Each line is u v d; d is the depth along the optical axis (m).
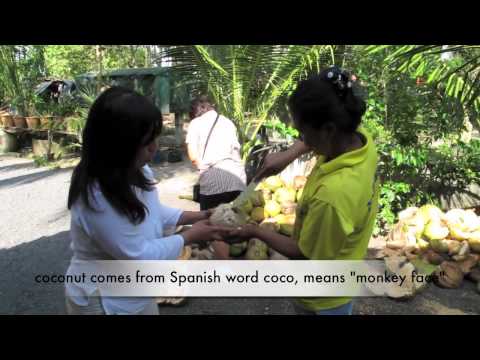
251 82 5.23
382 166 4.68
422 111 4.77
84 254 1.58
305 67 5.31
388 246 3.87
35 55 10.45
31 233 4.78
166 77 8.43
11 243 4.49
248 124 5.68
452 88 3.94
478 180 4.60
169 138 9.52
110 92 1.40
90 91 8.52
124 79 9.23
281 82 5.33
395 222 4.55
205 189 3.88
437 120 4.73
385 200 4.45
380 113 4.80
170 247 1.65
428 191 4.75
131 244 1.51
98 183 1.44
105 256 1.58
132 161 1.45
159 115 1.46
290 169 5.11
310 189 1.61
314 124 1.45
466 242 3.69
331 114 1.42
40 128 9.20
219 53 5.05
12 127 9.73
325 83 1.43
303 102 1.44
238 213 2.25
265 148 5.66
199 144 3.89
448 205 4.74
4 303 3.26
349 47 5.05
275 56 4.93
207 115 3.95
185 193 6.21
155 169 7.75
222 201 3.85
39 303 3.25
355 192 1.47
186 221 2.12
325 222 1.48
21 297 3.35
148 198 1.65
